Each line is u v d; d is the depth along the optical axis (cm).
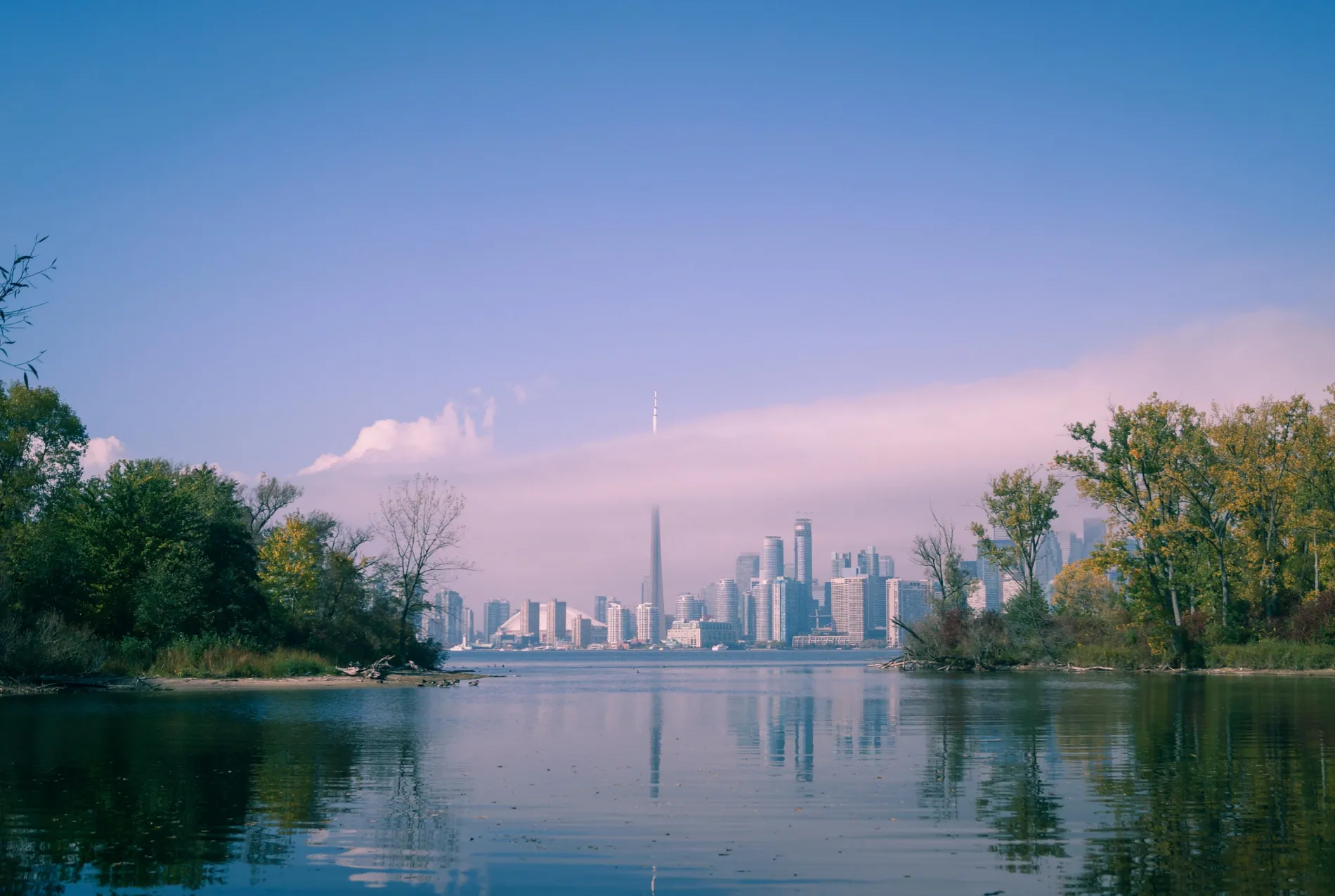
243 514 9788
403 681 8381
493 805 2150
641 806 2138
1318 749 3025
